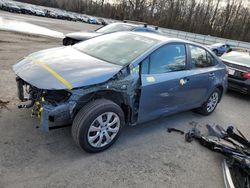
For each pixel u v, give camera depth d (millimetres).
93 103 3043
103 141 3244
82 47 4090
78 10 71812
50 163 2896
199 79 4477
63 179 2684
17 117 3693
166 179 2980
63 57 3479
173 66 3963
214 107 5418
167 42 3885
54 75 2941
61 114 2863
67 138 3428
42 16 40062
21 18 26000
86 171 2867
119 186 2721
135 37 4113
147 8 62875
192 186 2941
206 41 34969
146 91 3490
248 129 4938
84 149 3090
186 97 4367
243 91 6930
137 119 3623
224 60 7473
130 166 3092
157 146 3670
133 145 3580
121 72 3230
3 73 5609
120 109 3270
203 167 3355
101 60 3514
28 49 8945
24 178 2600
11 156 2889
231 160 3377
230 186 2881
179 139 3998
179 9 59688
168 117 4836
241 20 55125
